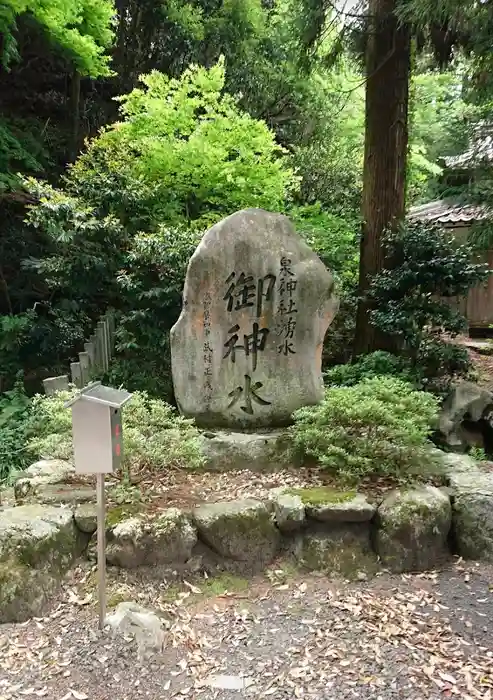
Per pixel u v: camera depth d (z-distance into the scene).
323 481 4.55
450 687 2.86
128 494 4.09
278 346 5.27
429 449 4.97
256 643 3.23
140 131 8.62
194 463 4.37
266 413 5.26
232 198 8.55
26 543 3.52
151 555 3.73
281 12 13.02
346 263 9.69
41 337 8.86
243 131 8.34
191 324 5.15
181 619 3.44
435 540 4.06
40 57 13.13
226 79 12.88
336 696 2.80
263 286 5.18
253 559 3.96
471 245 9.13
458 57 9.64
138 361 7.74
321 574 3.93
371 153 8.72
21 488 4.40
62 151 13.00
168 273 7.33
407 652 3.13
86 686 2.88
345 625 3.38
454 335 8.10
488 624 3.40
